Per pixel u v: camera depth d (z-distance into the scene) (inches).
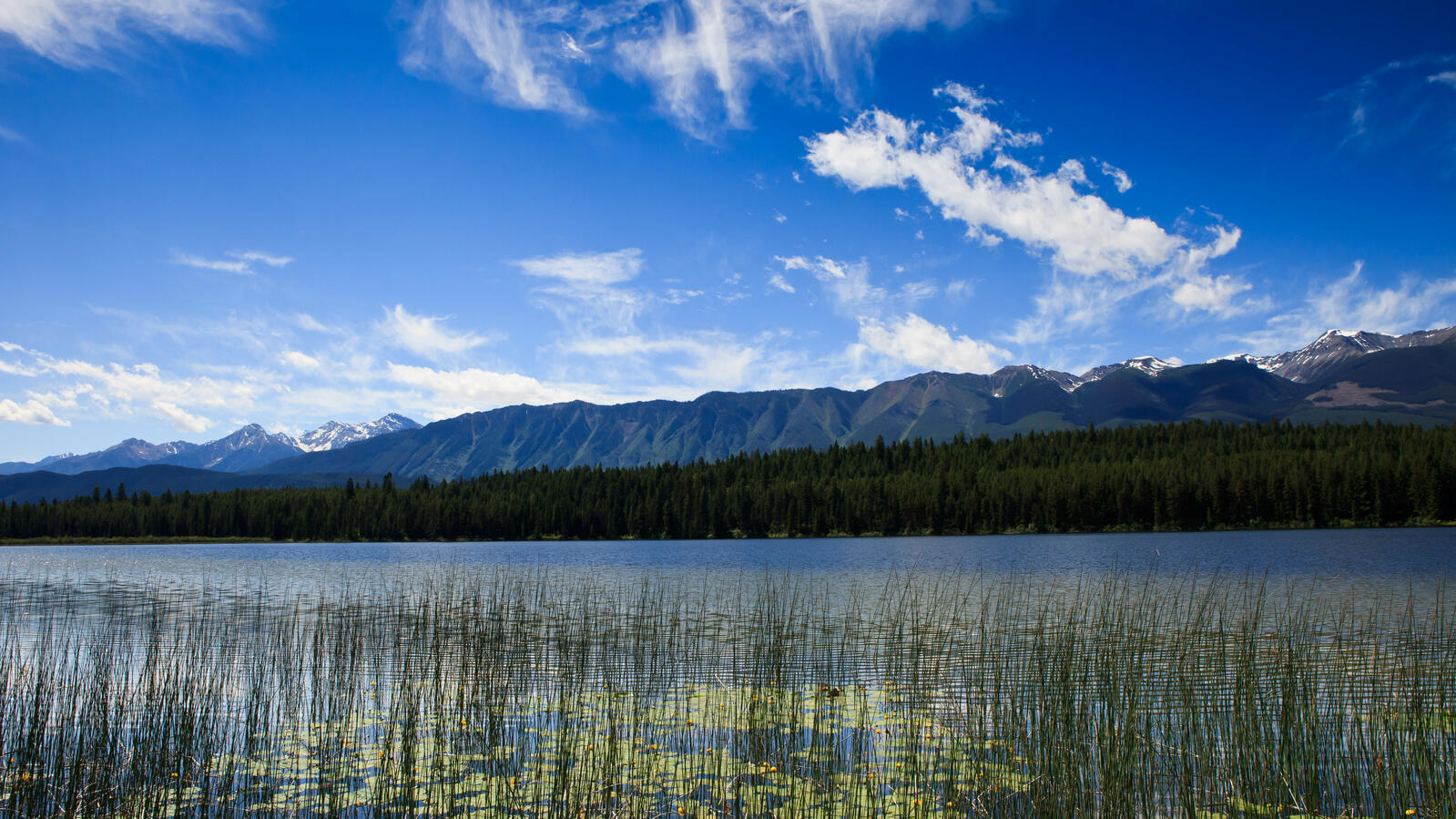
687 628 884.0
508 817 371.2
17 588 1541.6
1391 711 488.7
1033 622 894.4
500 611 827.4
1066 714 460.8
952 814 374.9
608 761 431.5
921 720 507.5
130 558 2876.5
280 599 1275.8
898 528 4473.4
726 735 485.4
